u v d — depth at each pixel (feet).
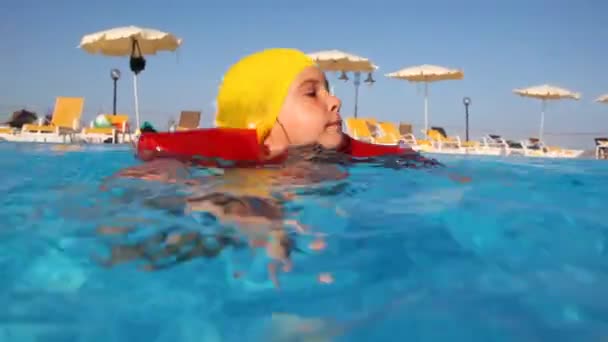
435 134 57.31
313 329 2.92
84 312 3.20
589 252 4.40
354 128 51.70
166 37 42.73
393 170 9.04
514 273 3.82
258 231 4.81
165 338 2.88
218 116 10.78
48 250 4.35
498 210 5.98
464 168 10.30
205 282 3.65
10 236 4.74
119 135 43.29
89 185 7.40
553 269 3.93
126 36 40.78
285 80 9.02
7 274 3.83
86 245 4.44
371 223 5.28
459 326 2.88
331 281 3.67
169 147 8.60
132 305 3.29
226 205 5.70
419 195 6.94
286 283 3.64
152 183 6.98
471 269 3.92
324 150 9.09
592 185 8.71
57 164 11.21
